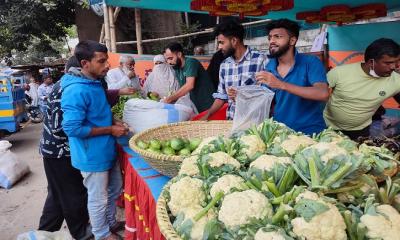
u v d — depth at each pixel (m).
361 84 2.40
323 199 1.07
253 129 1.75
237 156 1.56
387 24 4.66
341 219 1.03
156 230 1.85
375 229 1.02
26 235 2.55
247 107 2.13
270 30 2.24
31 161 6.45
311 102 2.32
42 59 23.03
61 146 2.76
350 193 1.19
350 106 2.50
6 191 4.88
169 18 10.26
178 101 3.83
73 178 2.88
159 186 1.95
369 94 2.40
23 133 9.40
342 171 1.12
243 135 1.72
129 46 9.83
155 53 9.73
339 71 2.48
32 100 11.42
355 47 5.15
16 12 12.64
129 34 9.84
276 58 2.32
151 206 1.90
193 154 1.72
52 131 2.72
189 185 1.33
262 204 1.10
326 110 2.71
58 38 14.81
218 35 2.71
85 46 2.38
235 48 2.71
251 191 1.15
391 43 2.16
